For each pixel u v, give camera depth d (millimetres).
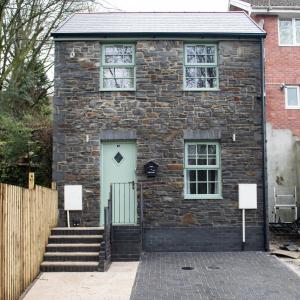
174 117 13547
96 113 13523
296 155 17500
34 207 9867
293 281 9477
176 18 14820
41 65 21625
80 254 10883
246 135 13602
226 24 14344
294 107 18047
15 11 17109
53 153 13406
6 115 16172
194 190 13531
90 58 13688
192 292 8625
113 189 13344
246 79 13766
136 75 13641
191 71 13930
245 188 13375
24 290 8742
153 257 12320
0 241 7141
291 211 17188
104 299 8188
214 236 13281
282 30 18734
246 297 8281
